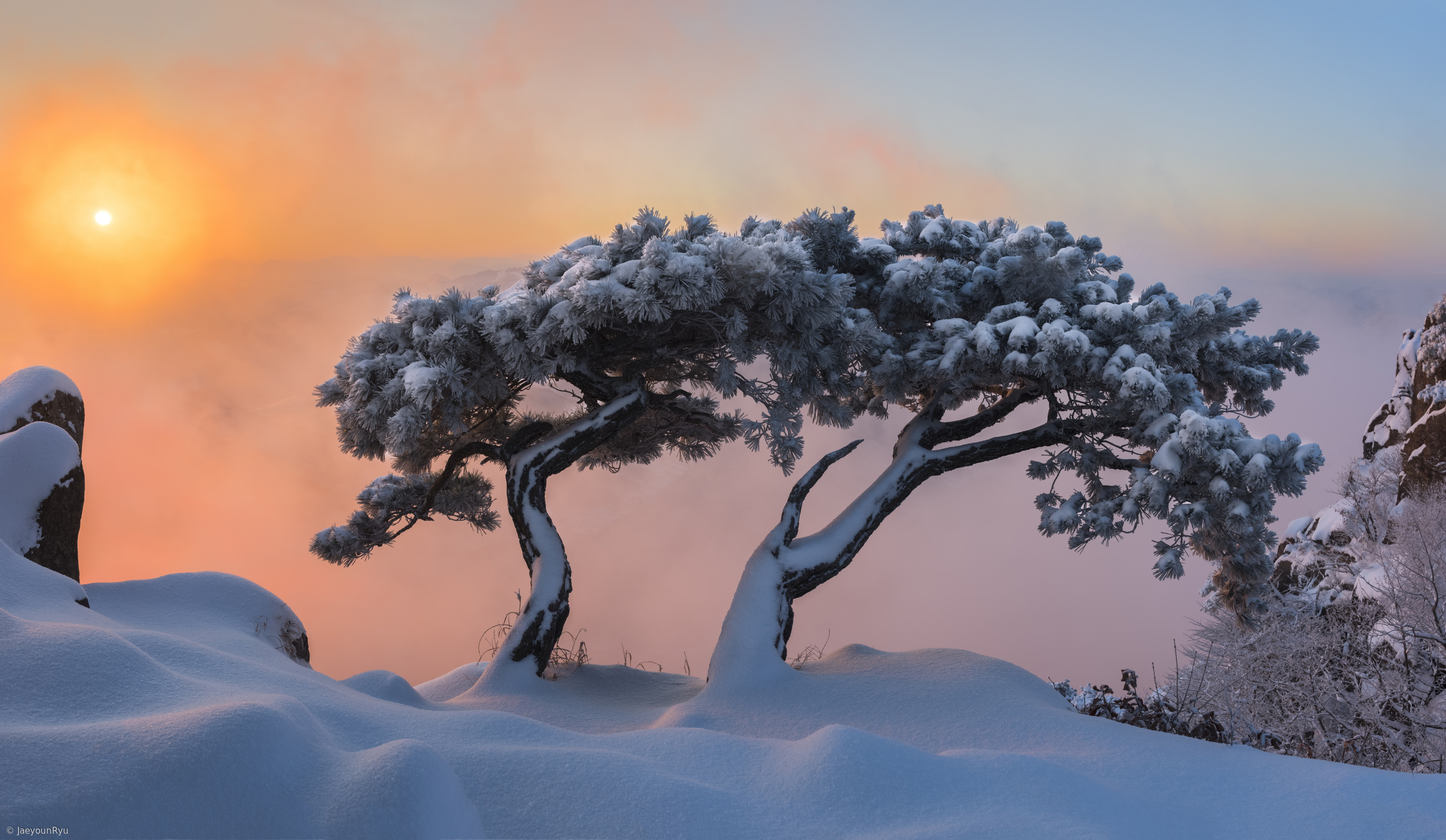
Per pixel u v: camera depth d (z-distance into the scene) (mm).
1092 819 4840
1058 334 9312
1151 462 9359
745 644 8930
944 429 11086
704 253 8492
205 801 3328
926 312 10695
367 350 9352
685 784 4668
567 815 4277
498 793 4379
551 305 8727
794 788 4926
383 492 11391
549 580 9516
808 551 10078
